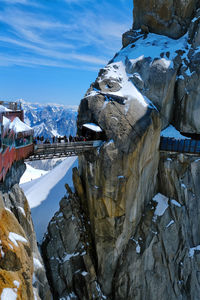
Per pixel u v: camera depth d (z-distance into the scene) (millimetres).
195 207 44250
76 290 36000
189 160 43250
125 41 55281
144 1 53281
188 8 49812
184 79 46438
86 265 36656
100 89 43688
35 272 25562
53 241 38031
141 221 40406
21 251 15609
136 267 37500
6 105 26047
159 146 43250
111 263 37656
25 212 25000
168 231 40156
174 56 47500
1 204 16312
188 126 46781
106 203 36438
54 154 32375
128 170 36750
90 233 39750
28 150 27375
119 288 37281
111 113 38906
